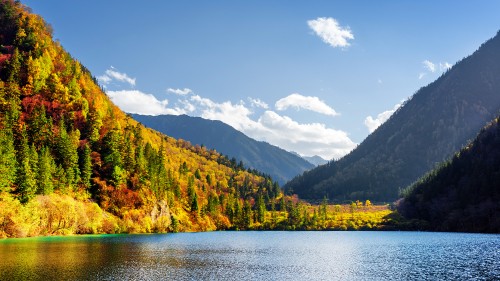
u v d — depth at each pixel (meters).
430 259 90.88
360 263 85.62
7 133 149.38
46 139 167.25
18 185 131.75
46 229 138.25
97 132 193.12
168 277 65.44
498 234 183.88
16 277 60.91
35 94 190.12
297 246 133.88
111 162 183.50
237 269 75.94
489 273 70.38
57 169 152.50
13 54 197.38
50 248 100.12
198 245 132.38
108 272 67.44
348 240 166.25
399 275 69.56
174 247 119.44
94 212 160.38
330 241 160.75
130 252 98.38
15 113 165.00
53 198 144.38
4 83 181.88
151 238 156.75
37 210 135.12
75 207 151.38
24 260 78.25
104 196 171.62
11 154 132.12
